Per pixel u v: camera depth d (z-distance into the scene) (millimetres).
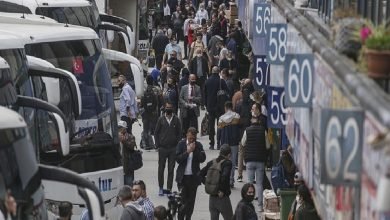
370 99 15219
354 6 22625
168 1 87750
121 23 49406
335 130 16078
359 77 16578
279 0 29422
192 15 85438
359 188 16375
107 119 35281
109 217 35000
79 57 35312
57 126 28719
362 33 17969
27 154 20266
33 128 30828
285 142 34906
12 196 19781
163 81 59969
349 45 18562
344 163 16062
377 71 16938
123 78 48781
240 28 60000
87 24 43875
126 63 50531
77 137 34438
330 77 18625
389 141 14180
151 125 49812
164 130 41625
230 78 53281
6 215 19656
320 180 17109
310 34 21531
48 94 32344
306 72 21062
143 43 71750
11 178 19859
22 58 30438
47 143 33406
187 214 37969
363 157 15844
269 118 27922
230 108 43219
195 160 37625
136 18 65250
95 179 34688
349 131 16016
